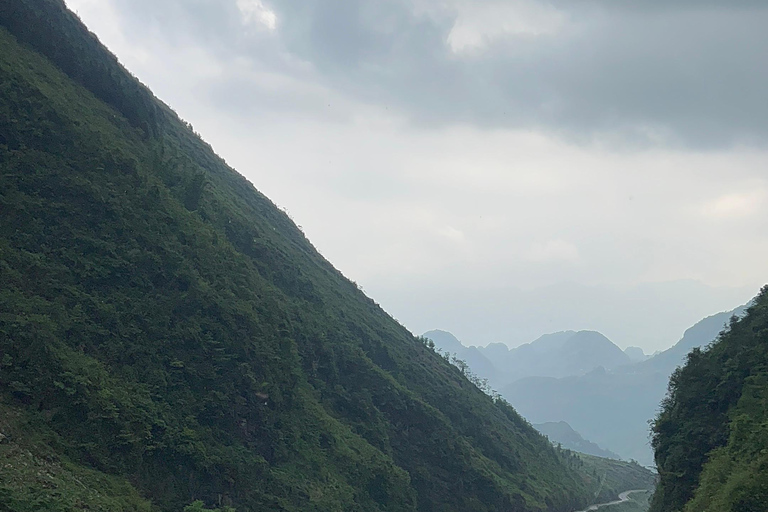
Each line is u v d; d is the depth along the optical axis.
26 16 64.81
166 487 39.81
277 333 60.94
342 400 74.88
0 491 27.09
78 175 50.31
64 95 60.78
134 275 48.16
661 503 57.22
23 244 43.34
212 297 52.91
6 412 33.12
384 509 62.19
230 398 49.28
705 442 51.97
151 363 44.75
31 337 36.72
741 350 53.53
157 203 56.53
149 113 78.88
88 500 30.66
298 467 54.41
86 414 36.69
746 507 35.09
